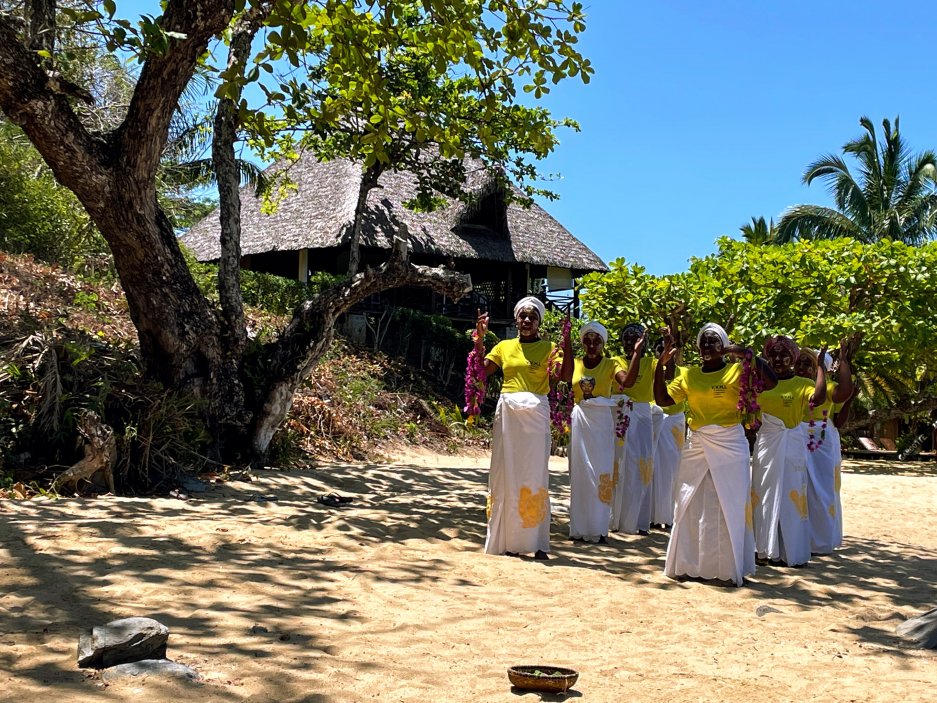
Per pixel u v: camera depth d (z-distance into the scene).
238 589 5.25
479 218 26.19
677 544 6.62
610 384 8.09
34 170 19.12
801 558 7.51
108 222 9.19
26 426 8.38
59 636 4.14
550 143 10.81
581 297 13.42
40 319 10.18
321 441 13.20
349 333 20.59
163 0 8.34
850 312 13.54
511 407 7.12
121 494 8.46
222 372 10.20
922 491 13.43
